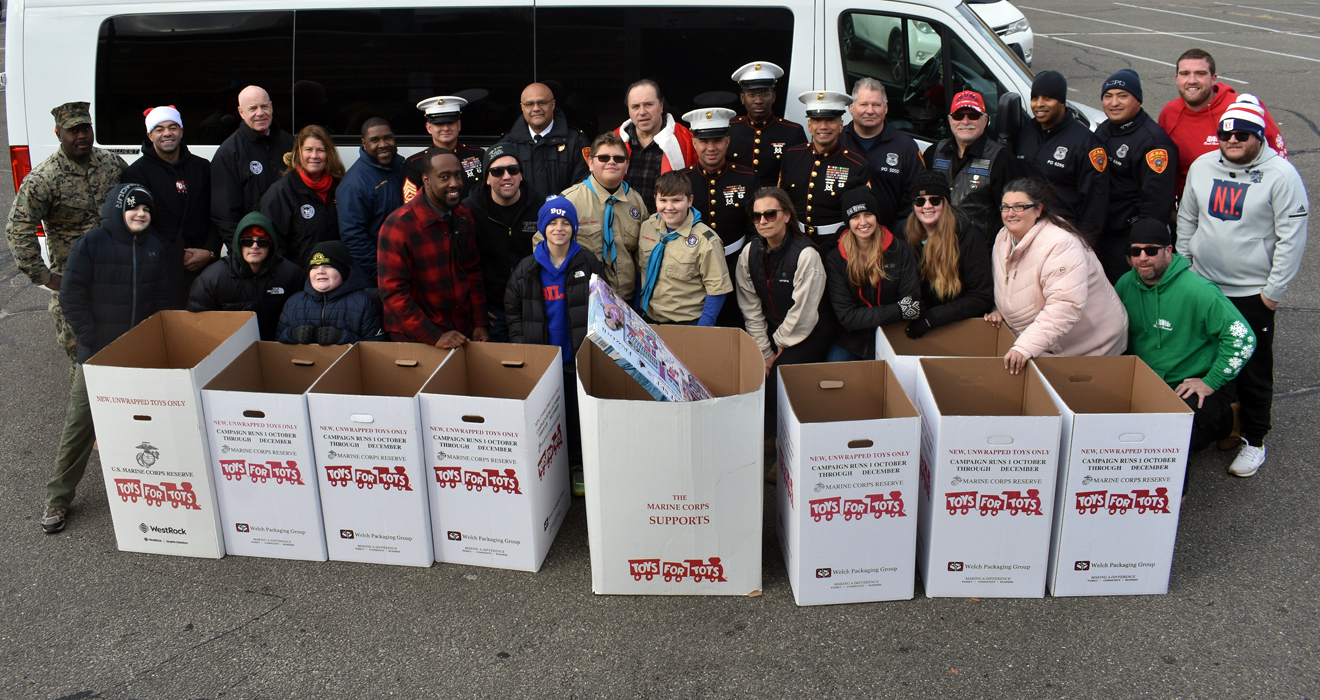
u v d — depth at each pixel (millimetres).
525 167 5109
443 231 4324
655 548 3625
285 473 3861
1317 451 4652
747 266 4520
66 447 4168
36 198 4801
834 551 3551
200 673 3346
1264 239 4406
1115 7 21172
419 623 3584
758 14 5297
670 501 3537
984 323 4391
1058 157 4977
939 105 5422
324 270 4266
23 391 5598
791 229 4359
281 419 3770
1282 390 5277
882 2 5266
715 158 4754
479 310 4633
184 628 3586
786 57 5348
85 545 4129
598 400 3400
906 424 3381
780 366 3893
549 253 4246
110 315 4414
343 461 3807
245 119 5113
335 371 4008
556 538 4117
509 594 3746
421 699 3203
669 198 4359
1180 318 4160
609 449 3469
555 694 3209
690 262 4469
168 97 5574
